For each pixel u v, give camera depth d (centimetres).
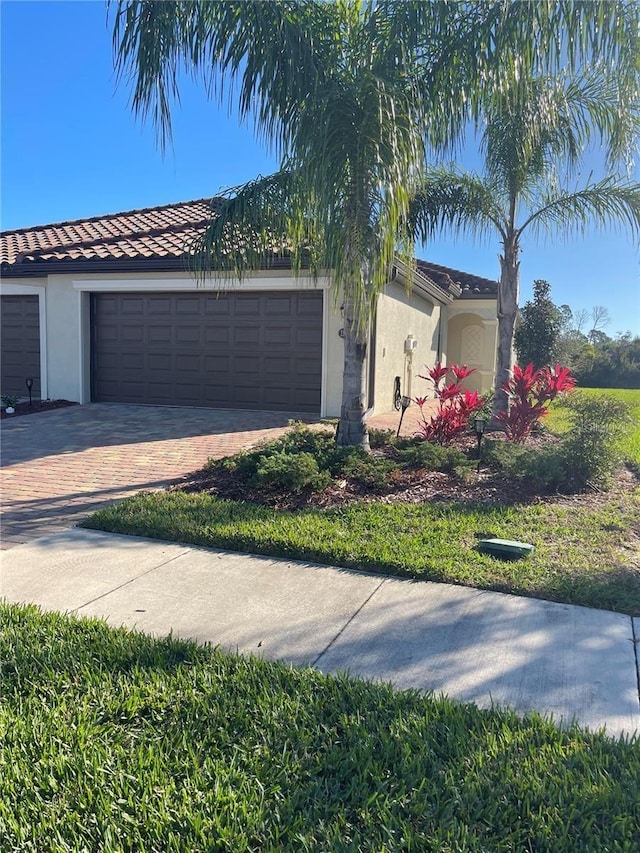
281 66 711
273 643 384
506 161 1070
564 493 732
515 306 1177
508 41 692
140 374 1512
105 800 246
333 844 224
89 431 1164
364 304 754
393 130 671
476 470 823
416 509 646
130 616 421
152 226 1711
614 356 4153
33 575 493
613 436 798
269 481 723
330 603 440
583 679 343
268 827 233
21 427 1207
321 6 749
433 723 296
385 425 1255
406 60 738
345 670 352
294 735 288
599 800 244
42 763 267
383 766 267
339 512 634
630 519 627
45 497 722
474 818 237
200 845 224
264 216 841
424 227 1143
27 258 1480
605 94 957
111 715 303
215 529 571
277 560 526
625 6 659
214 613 425
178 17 686
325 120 679
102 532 600
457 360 2394
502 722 297
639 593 446
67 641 375
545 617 418
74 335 1519
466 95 749
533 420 999
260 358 1413
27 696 321
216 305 1434
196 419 1297
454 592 458
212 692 321
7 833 229
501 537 566
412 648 377
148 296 1488
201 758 273
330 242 716
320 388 1379
